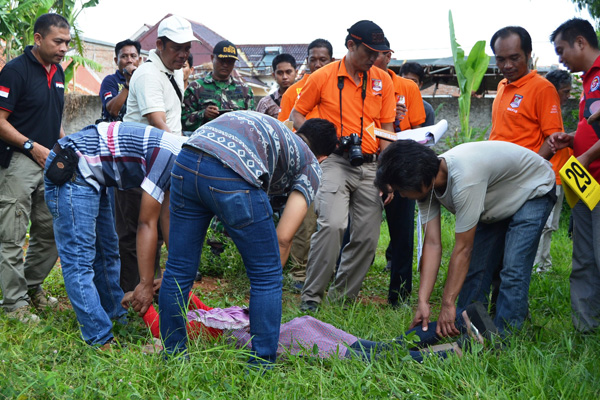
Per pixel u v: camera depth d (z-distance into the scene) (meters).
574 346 3.54
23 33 9.96
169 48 4.52
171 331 3.17
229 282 5.50
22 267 4.13
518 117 4.93
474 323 3.38
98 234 3.83
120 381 2.83
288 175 3.26
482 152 3.51
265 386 2.87
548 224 6.12
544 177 3.73
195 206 3.07
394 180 3.29
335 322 4.00
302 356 3.28
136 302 3.34
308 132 3.65
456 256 3.45
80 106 11.18
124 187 3.51
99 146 3.44
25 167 4.11
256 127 3.07
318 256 4.54
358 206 4.73
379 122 4.91
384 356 3.23
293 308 4.50
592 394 2.88
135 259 4.46
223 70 6.22
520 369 3.02
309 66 6.46
